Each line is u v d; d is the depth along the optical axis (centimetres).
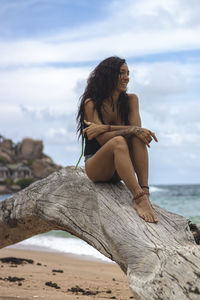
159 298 272
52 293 521
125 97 428
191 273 275
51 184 460
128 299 529
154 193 4903
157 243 324
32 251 1011
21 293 495
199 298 259
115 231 349
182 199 3033
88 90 423
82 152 420
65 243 1143
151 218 358
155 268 295
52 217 435
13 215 482
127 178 368
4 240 524
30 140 9469
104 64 418
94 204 403
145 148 388
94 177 412
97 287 608
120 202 381
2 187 8088
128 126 388
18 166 8662
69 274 716
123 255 329
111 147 371
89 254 970
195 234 377
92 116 413
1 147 9475
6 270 705
